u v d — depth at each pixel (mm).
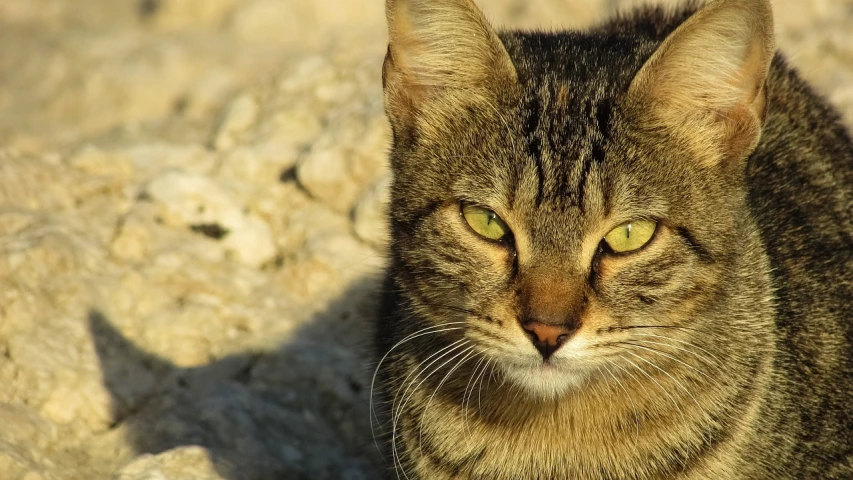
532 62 8555
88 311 11102
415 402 8703
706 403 8312
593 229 7840
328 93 14461
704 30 7938
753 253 8703
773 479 8609
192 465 9352
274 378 11266
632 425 8359
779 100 10391
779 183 9633
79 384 10484
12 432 9711
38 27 22531
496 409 8461
